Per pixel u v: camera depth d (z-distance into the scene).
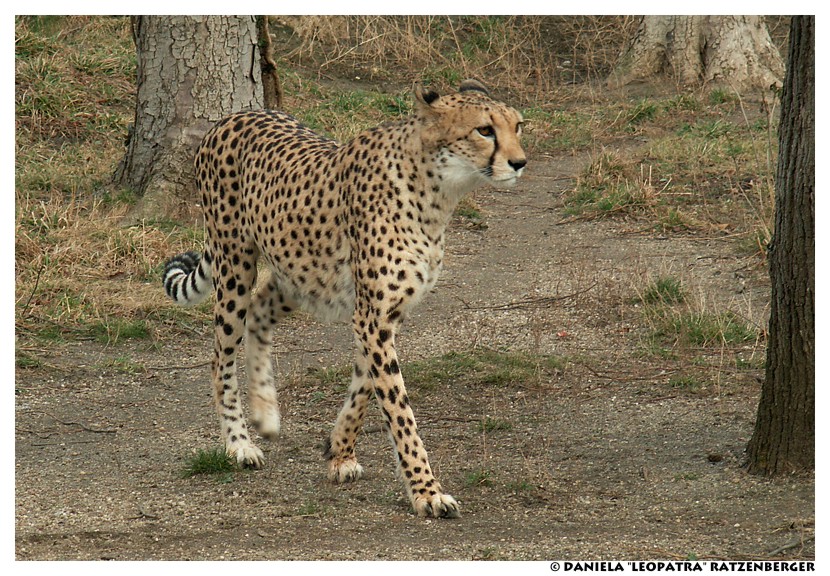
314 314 9.62
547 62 29.97
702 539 7.77
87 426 10.56
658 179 19.41
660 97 27.19
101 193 17.91
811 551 7.42
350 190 8.82
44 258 14.66
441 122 8.47
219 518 8.44
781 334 8.73
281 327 13.62
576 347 12.57
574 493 8.85
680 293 13.80
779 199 8.67
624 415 10.53
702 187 18.84
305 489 9.09
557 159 22.25
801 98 8.40
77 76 22.83
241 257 9.92
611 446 9.80
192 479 9.30
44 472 9.41
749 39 27.45
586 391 11.20
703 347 12.30
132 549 7.75
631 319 13.33
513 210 18.81
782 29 32.06
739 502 8.45
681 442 9.80
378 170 8.66
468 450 9.86
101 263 15.01
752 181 18.64
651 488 8.86
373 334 8.62
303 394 11.42
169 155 17.59
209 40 17.52
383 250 8.54
